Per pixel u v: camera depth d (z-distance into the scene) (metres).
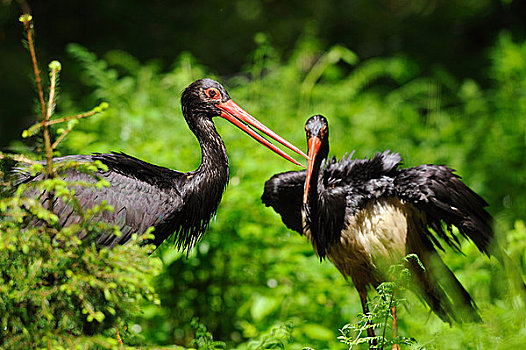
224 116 8.52
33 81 5.73
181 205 8.12
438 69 19.61
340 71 18.00
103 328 5.80
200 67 15.27
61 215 7.26
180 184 8.24
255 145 12.06
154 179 8.04
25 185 5.30
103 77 13.84
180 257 9.85
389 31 22.72
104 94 13.76
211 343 7.44
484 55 20.78
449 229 9.19
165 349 5.70
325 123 9.09
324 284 10.07
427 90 18.14
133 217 7.75
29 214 5.61
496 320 8.32
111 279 5.32
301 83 17.11
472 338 8.02
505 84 16.61
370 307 7.45
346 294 10.23
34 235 5.29
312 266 10.10
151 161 10.84
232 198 10.30
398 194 8.83
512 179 14.67
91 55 14.06
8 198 5.21
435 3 23.14
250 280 10.41
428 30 22.61
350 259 9.19
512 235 10.45
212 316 10.30
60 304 5.44
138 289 5.42
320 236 9.10
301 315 9.90
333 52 16.69
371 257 8.96
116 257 5.23
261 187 10.52
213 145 8.44
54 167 5.35
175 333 10.16
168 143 11.84
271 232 10.52
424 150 15.41
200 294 10.34
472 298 9.73
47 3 20.69
